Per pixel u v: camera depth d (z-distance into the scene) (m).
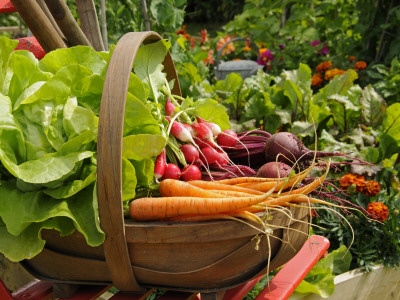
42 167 1.03
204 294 1.15
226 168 1.46
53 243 1.14
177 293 1.25
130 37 1.07
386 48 5.00
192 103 1.55
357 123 2.87
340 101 2.77
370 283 2.24
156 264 1.08
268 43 5.88
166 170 1.35
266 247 1.12
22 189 1.08
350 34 5.65
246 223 1.04
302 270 1.41
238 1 11.09
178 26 3.31
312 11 5.88
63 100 1.14
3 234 1.07
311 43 5.25
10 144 1.07
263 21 6.00
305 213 1.19
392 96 3.99
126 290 1.15
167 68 1.60
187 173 1.37
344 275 2.16
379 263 2.26
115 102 0.96
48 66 1.27
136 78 1.26
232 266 1.09
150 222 1.08
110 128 0.95
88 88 1.19
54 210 1.03
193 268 1.08
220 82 3.38
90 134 1.08
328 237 2.34
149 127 1.23
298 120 2.83
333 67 5.08
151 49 1.49
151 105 1.37
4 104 1.08
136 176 1.23
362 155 2.51
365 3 5.00
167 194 1.24
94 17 1.80
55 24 1.67
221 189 1.25
